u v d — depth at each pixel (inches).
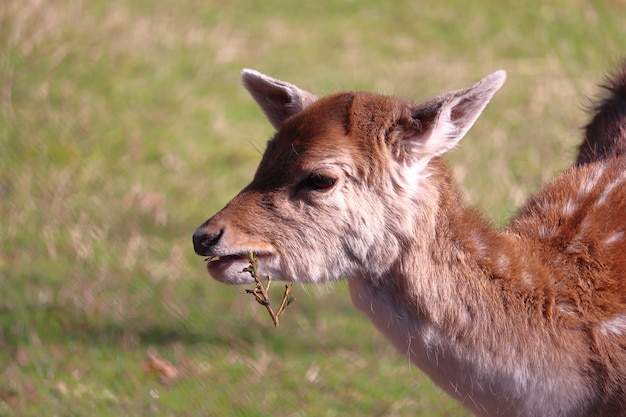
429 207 327.9
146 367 442.3
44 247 534.0
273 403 424.5
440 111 324.2
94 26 756.6
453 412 413.1
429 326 325.7
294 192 327.0
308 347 473.7
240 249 324.2
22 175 595.2
